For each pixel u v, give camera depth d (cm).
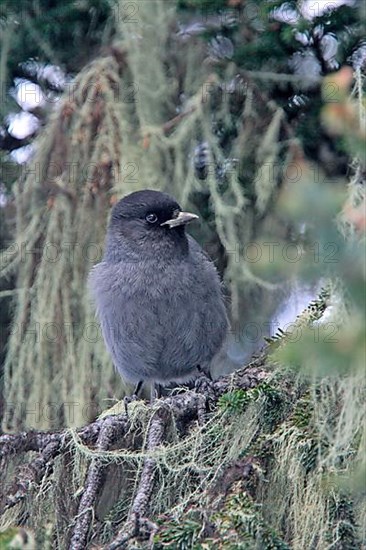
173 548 634
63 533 755
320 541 666
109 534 736
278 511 704
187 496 714
